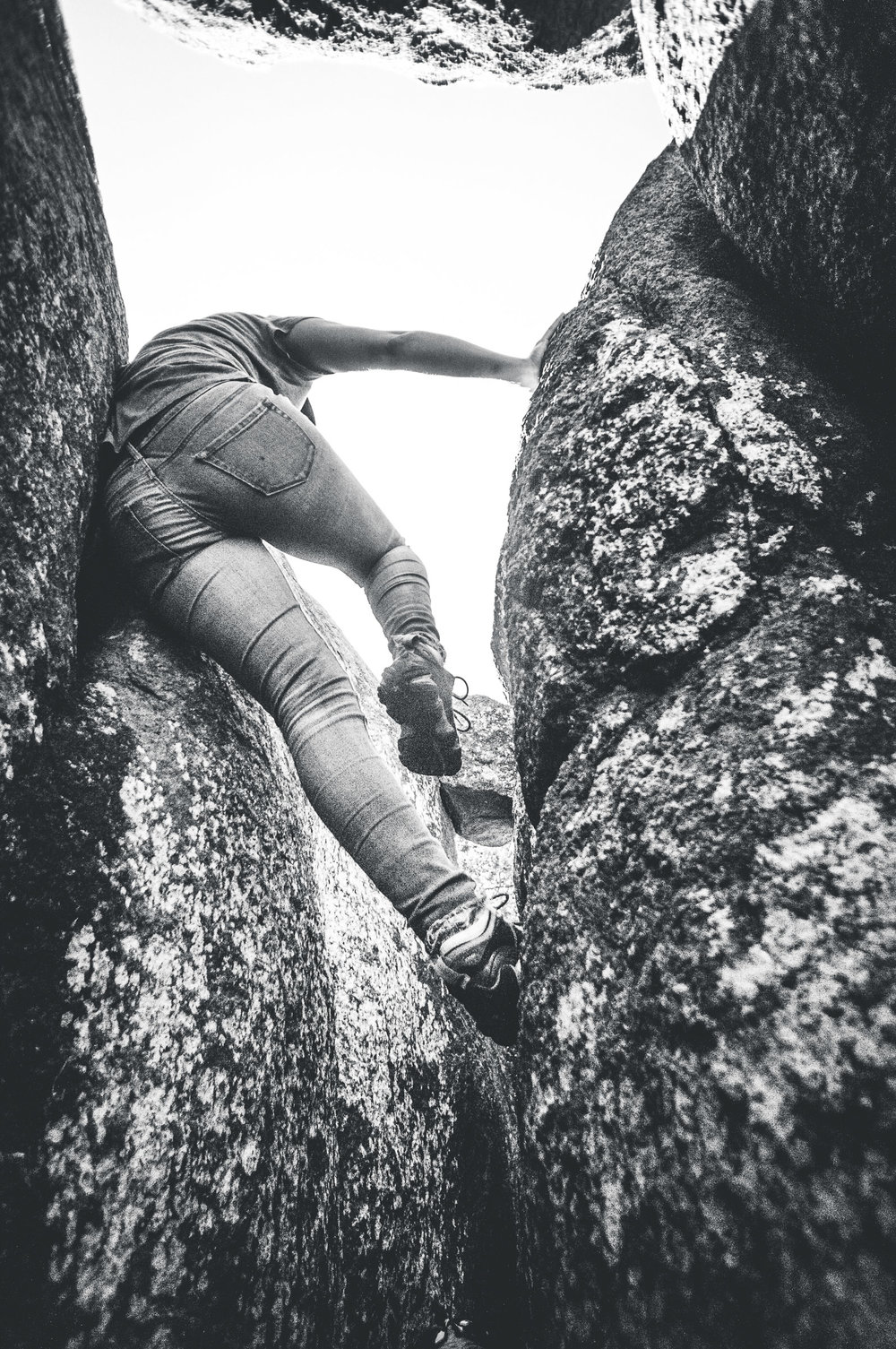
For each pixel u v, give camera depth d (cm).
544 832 112
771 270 130
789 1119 69
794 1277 63
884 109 93
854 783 84
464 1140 175
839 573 102
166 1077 89
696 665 105
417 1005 183
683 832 91
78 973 89
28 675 96
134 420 127
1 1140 76
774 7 100
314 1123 112
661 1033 81
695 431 121
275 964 115
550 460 139
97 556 129
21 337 101
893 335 112
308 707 117
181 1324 77
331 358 164
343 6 284
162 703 121
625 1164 78
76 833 96
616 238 178
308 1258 98
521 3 286
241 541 127
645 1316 70
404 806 112
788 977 75
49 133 104
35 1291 71
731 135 121
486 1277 156
